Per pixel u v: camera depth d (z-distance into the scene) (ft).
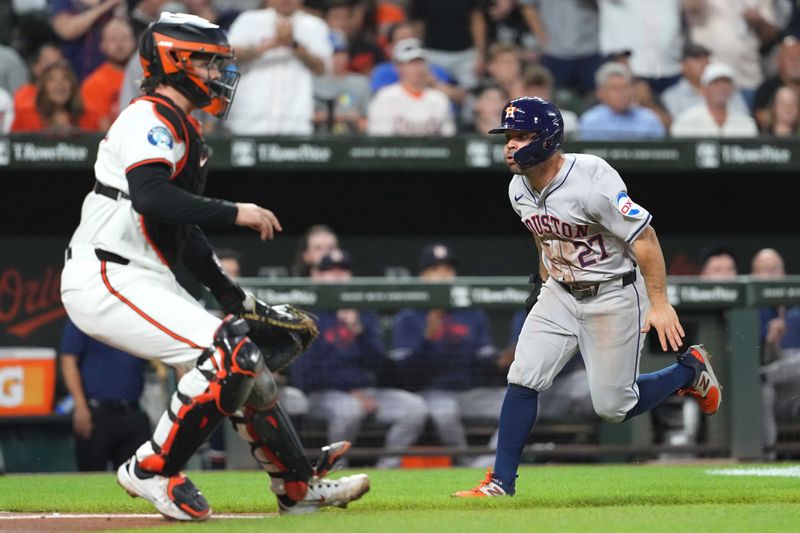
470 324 104.88
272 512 58.23
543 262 62.44
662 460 104.12
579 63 139.33
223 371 47.70
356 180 129.39
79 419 98.73
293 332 53.72
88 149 114.93
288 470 51.24
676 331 57.82
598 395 62.13
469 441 104.32
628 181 132.87
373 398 102.94
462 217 131.34
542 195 58.65
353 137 118.83
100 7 125.08
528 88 130.31
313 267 116.67
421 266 120.67
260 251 128.57
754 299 105.29
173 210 47.16
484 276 131.75
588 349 61.41
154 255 50.01
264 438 50.39
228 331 48.21
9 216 122.52
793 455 106.11
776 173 133.59
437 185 130.41
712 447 104.68
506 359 104.99
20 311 122.72
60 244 123.54
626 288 60.39
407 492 68.13
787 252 135.23
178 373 102.42
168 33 49.96
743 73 140.97
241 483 78.95
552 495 63.87
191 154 49.80
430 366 104.06
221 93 51.31
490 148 120.37
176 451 48.80
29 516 57.47
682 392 67.31
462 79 137.80
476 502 59.62
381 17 139.23
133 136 47.93
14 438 102.73
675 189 133.39
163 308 48.83
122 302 48.83
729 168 123.44
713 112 132.57
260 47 124.26
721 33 140.46
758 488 70.08
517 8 139.64
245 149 117.29
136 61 122.01
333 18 135.23
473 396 104.37
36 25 125.70
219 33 50.90
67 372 98.89
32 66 125.39
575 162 58.34
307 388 101.96
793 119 134.10
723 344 105.40
